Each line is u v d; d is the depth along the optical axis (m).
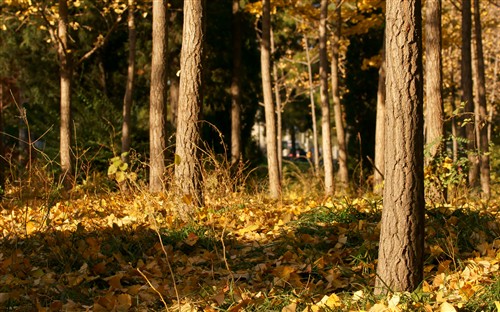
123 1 17.98
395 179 5.18
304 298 5.32
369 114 22.81
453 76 31.22
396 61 5.10
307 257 6.87
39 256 7.20
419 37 5.11
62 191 9.86
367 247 6.77
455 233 7.38
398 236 5.17
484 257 6.29
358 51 22.83
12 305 5.71
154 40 13.92
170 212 9.09
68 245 7.29
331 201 10.71
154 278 6.54
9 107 29.34
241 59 26.00
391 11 5.11
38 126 21.77
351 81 22.97
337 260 6.70
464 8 17.06
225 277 6.35
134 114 23.78
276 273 6.10
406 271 5.18
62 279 6.45
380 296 5.14
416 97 5.12
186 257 7.05
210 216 8.23
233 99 23.59
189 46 9.95
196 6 9.98
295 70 31.78
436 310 4.77
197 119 9.86
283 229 8.09
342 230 7.62
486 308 4.75
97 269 6.70
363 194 12.34
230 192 9.80
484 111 18.86
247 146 26.89
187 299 5.64
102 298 5.67
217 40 25.36
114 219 9.09
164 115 13.73
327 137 16.80
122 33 26.19
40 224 8.02
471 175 18.77
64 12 17.36
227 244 7.66
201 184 9.62
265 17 15.98
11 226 8.87
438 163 10.43
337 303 5.09
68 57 17.52
